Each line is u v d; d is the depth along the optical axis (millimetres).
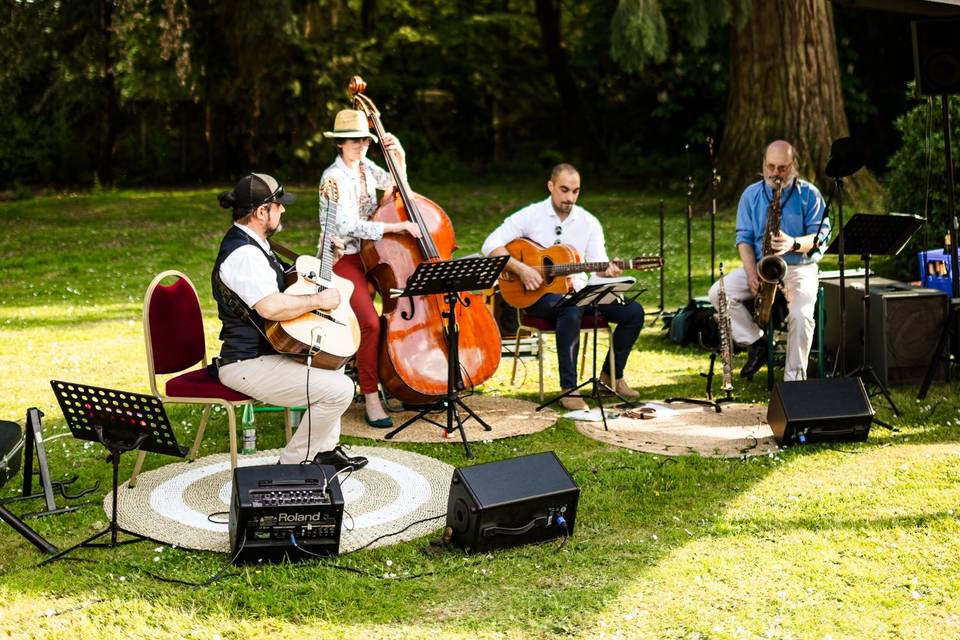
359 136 5422
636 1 11555
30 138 21500
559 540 4027
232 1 18172
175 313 4684
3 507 3896
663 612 3434
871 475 4688
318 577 3701
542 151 24109
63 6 18312
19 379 6629
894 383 6223
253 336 4461
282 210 4520
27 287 10273
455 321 5426
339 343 4523
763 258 5859
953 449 5027
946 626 3307
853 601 3484
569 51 24188
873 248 5848
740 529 4121
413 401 5512
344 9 22109
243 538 3734
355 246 5582
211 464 4945
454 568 3783
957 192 8188
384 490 4582
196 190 20422
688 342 7648
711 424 5613
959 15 5918
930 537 3979
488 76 23781
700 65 18328
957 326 6223
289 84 20141
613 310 6152
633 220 14219
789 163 6047
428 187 20562
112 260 11836
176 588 3613
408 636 3299
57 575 3709
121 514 4285
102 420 3822
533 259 6074
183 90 19750
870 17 17516
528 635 3309
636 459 5020
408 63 23703
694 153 20297
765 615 3393
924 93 6086
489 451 5199
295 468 3852
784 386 5160
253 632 3332
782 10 13766
